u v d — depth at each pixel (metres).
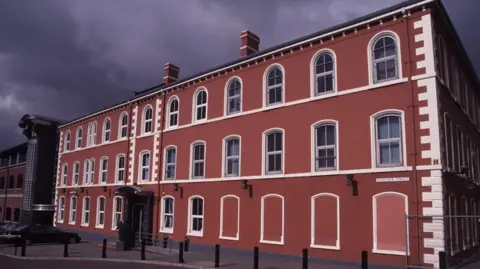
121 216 28.70
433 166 14.70
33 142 42.91
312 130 18.38
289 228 18.48
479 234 21.53
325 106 18.11
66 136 38.78
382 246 15.55
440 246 14.10
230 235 21.06
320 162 18.08
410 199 15.07
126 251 22.89
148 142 27.89
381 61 16.81
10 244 27.19
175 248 23.67
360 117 16.92
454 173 16.36
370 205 16.06
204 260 18.53
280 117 19.78
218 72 23.39
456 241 15.95
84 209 33.50
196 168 24.16
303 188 18.28
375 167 16.16
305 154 18.47
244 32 24.88
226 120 22.50
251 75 21.64
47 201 41.72
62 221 36.44
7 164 51.41
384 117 16.41
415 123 15.39
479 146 25.50
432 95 15.12
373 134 16.44
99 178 32.31
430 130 14.98
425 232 14.51
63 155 38.47
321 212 17.52
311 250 17.53
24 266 17.62
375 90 16.64
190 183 23.97
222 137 22.55
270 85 20.80
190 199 23.83
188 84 25.50
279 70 20.50
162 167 26.25
